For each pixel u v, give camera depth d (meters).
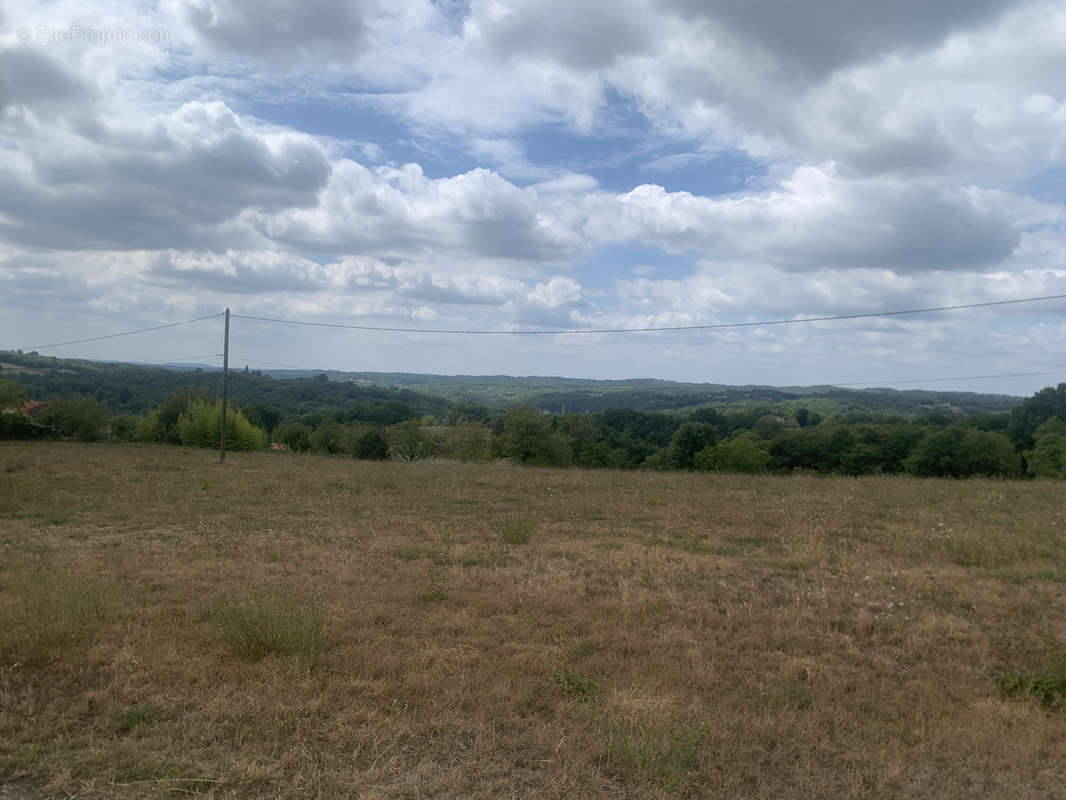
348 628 6.67
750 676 5.71
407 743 4.38
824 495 18.77
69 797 3.68
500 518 14.39
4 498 15.84
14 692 5.06
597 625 7.00
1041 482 22.31
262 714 4.70
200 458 30.75
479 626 6.90
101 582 7.95
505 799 3.73
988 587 8.82
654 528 13.41
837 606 7.87
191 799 3.67
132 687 5.12
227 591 7.95
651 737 4.27
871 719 4.91
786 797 3.82
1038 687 5.49
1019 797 3.85
